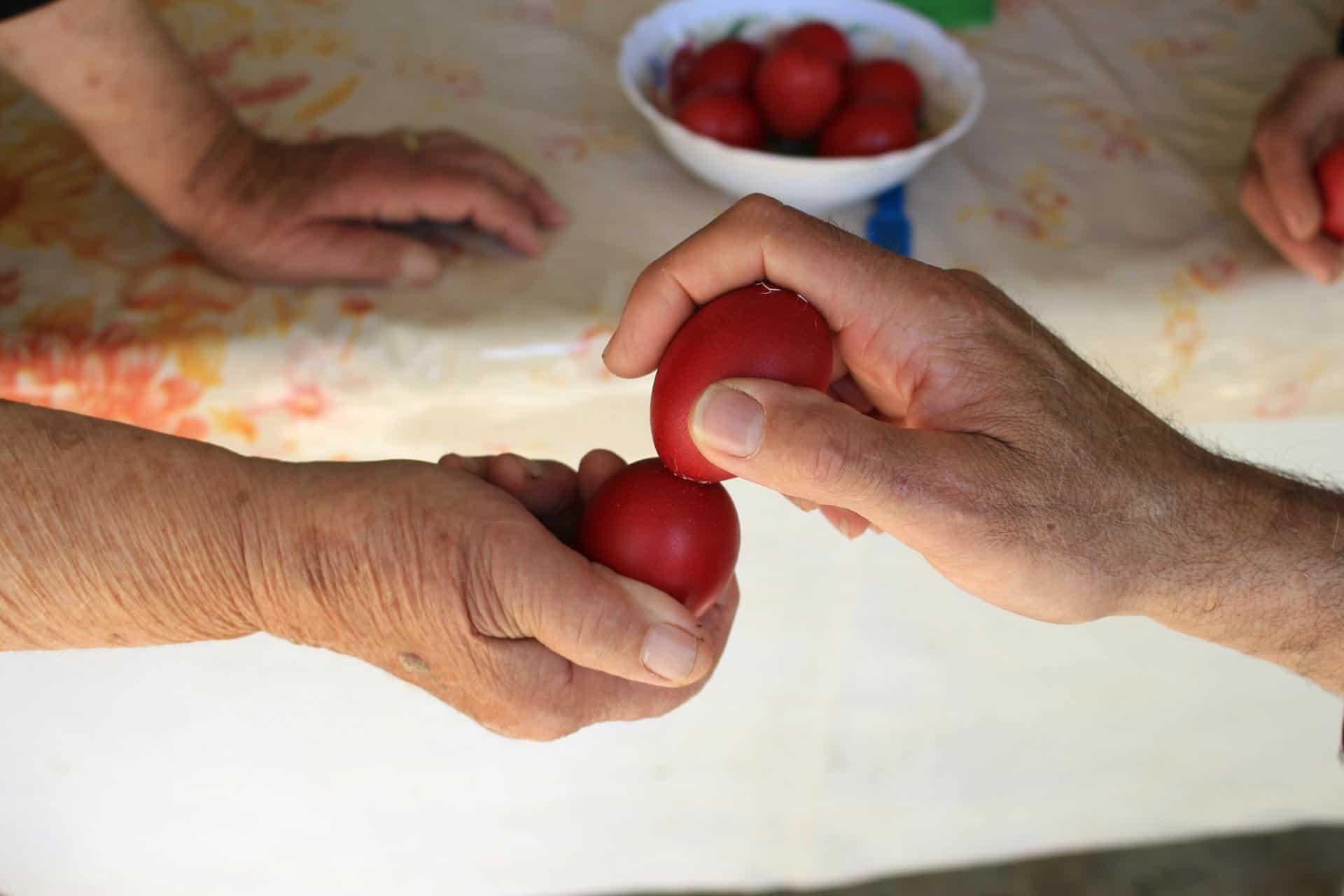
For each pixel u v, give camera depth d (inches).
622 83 24.3
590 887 31.9
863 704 28.1
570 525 20.6
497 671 18.8
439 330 21.7
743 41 25.4
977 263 23.0
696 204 24.0
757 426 17.1
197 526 18.4
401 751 26.6
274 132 24.4
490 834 29.0
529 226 22.8
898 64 24.7
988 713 28.7
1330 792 32.6
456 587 18.2
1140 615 20.1
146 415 21.4
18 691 23.8
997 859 34.1
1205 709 29.1
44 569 18.3
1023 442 18.1
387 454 22.5
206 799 26.6
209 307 21.8
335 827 27.9
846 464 17.3
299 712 25.4
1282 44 28.0
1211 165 25.2
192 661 24.0
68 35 20.4
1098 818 32.6
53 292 21.7
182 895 28.9
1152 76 27.1
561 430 22.5
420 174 22.6
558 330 21.8
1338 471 25.0
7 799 25.5
